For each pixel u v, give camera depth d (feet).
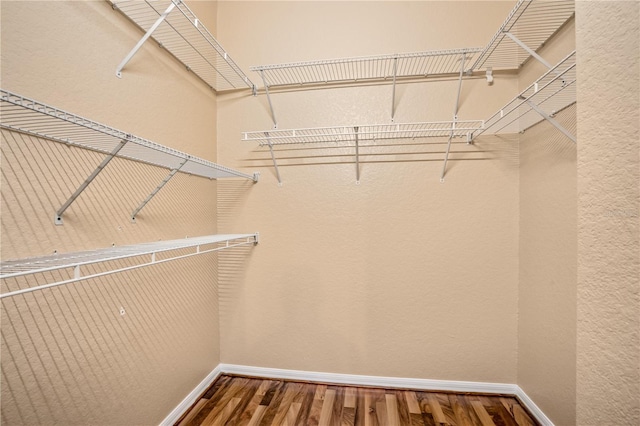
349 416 4.97
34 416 2.84
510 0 5.42
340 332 6.00
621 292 1.11
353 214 5.93
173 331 4.87
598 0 1.24
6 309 2.64
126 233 3.89
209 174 5.49
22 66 2.77
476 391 5.62
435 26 5.64
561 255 4.31
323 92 5.99
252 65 6.16
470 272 5.63
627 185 1.09
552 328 4.52
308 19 5.98
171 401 4.79
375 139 5.80
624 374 1.09
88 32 3.42
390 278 5.84
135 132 4.10
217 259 6.33
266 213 6.20
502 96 5.49
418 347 5.79
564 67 4.12
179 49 5.04
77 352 3.25
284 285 6.16
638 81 1.05
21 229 2.74
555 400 4.44
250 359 6.30
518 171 5.47
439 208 5.69
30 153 2.82
